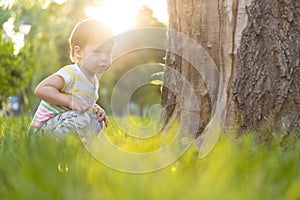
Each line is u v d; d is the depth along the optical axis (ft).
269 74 9.14
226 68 9.52
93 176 4.78
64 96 10.27
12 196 4.23
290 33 9.21
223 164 5.06
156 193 3.56
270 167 5.39
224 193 3.65
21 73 28.53
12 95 28.32
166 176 4.68
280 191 4.40
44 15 38.47
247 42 9.23
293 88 9.11
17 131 10.82
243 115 9.14
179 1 10.20
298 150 7.55
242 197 3.60
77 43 10.61
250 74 9.19
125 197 3.55
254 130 9.03
